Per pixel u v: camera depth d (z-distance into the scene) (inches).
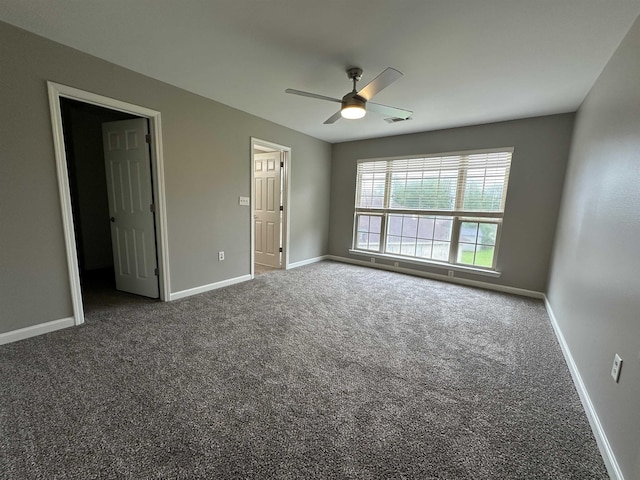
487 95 113.0
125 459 48.6
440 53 84.0
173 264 122.3
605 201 71.1
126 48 86.0
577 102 115.2
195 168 125.2
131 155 116.1
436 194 169.6
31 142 82.0
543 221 138.4
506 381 73.8
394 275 176.7
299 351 85.5
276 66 95.2
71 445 50.9
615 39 72.4
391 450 51.9
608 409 53.8
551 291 124.7
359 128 166.9
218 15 70.2
